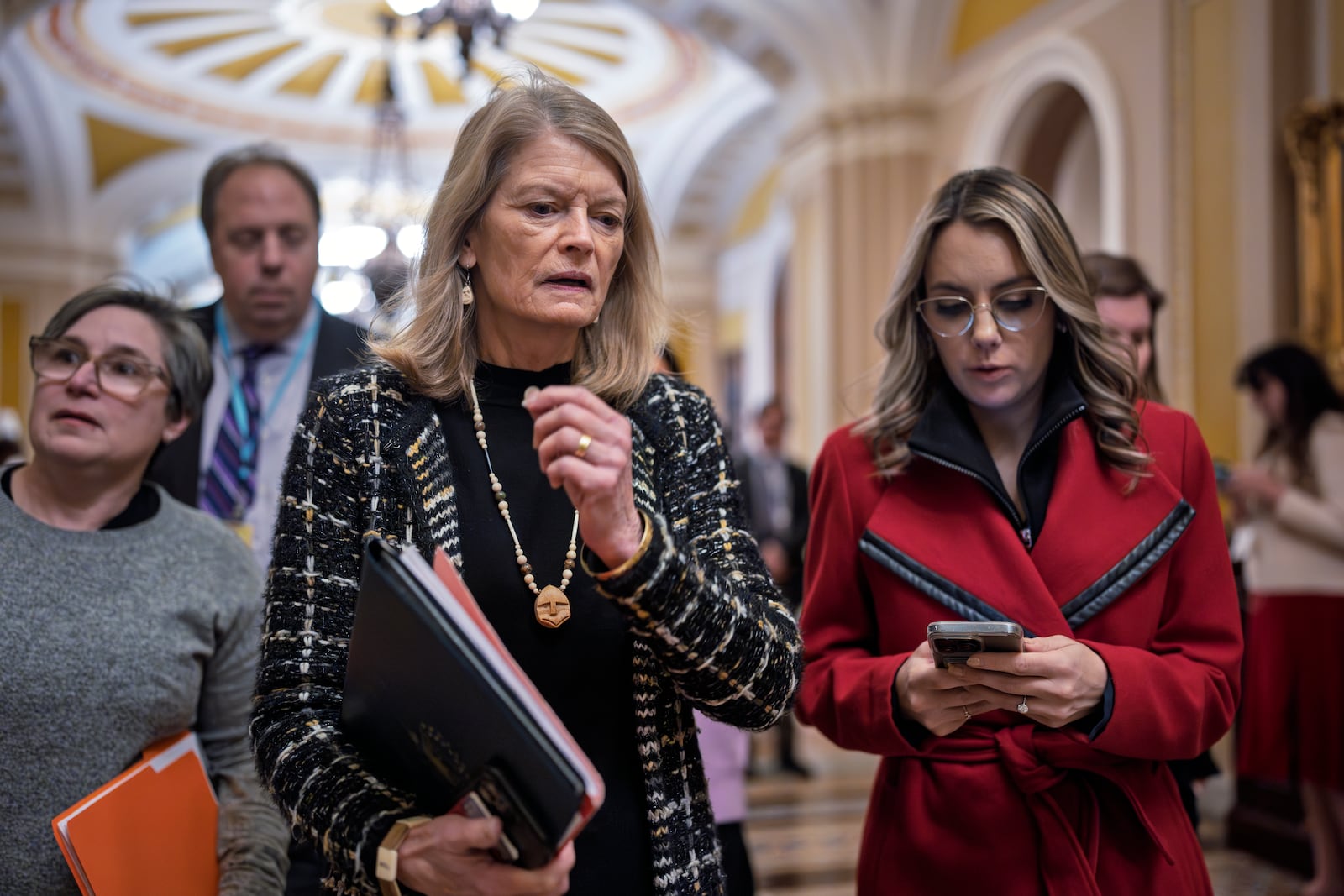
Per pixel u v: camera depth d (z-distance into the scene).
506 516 1.32
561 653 1.29
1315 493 3.69
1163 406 1.72
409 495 1.29
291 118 12.83
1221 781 4.77
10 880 1.55
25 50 11.03
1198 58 5.40
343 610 1.26
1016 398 1.64
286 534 1.28
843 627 1.78
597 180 1.31
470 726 1.03
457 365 1.36
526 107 1.31
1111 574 1.56
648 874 1.27
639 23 10.51
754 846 4.66
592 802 0.99
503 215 1.30
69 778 1.60
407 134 13.12
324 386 1.35
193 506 2.33
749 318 14.23
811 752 6.63
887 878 1.63
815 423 8.71
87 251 13.45
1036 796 1.54
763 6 8.05
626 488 1.13
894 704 1.57
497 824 1.05
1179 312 5.46
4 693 1.57
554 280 1.29
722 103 12.17
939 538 1.65
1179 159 5.49
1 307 13.16
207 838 1.65
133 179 13.38
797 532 5.70
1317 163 4.66
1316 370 3.76
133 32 10.88
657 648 1.18
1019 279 1.60
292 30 10.98
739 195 14.16
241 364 2.48
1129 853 1.54
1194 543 1.63
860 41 7.89
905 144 7.75
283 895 1.72
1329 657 3.65
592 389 1.39
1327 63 4.75
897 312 1.74
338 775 1.15
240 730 1.80
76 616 1.63
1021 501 1.67
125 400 1.70
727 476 1.44
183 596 1.73
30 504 1.73
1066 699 1.43
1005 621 1.55
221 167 2.42
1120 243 5.82
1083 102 6.73
